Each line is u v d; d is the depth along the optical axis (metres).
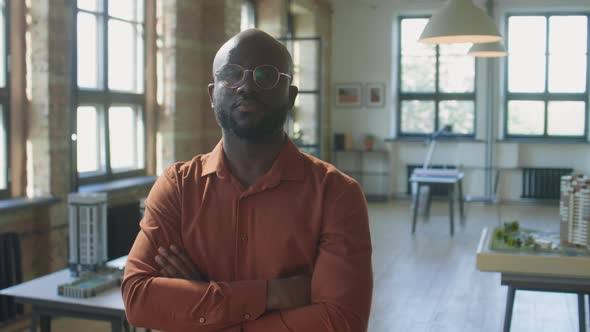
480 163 11.33
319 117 8.15
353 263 1.46
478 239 8.00
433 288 5.78
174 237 1.52
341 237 1.47
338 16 11.64
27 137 4.75
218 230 1.48
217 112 1.45
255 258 1.47
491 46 6.95
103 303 2.85
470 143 11.34
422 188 9.55
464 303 5.33
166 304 1.45
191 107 6.75
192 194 1.51
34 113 4.73
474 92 11.53
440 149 11.57
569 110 11.27
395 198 11.80
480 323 4.83
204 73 6.96
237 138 1.47
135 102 6.24
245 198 1.47
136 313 1.48
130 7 6.14
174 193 1.53
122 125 6.10
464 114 11.60
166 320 1.46
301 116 9.01
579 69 11.22
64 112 4.87
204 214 1.49
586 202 3.45
